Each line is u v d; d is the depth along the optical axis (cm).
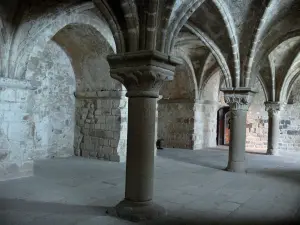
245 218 388
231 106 741
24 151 591
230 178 652
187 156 1016
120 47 376
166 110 1320
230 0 593
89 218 366
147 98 373
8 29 538
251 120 1448
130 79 369
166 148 1255
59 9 578
